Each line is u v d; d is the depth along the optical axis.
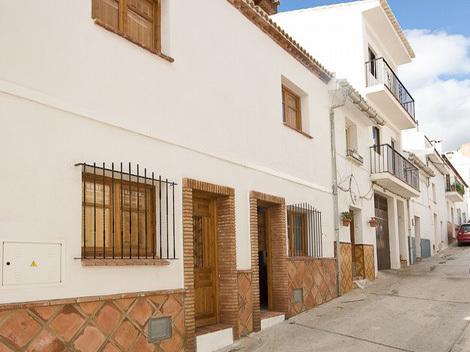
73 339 5.82
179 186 7.88
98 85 6.63
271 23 11.00
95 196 6.52
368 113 16.34
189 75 8.41
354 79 18.14
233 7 9.95
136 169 7.08
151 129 7.43
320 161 13.39
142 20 7.91
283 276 10.83
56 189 5.91
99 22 6.68
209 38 9.05
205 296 8.76
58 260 5.81
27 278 5.48
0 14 5.53
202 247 8.84
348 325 10.09
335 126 14.75
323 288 12.62
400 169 20.11
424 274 18.22
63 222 5.93
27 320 5.39
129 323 6.57
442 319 10.52
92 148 6.45
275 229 11.01
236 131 9.61
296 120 12.89
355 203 15.91
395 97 19.09
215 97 9.05
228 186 9.15
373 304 12.24
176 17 8.25
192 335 7.61
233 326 8.81
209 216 9.08
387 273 18.72
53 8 6.13
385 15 18.72
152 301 6.99
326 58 18.58
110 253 6.68
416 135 30.64
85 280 6.09
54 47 6.09
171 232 7.58
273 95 11.19
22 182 5.56
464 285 14.82
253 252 9.64
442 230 36.38
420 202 28.19
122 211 6.93
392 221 21.03
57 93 6.05
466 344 8.70
